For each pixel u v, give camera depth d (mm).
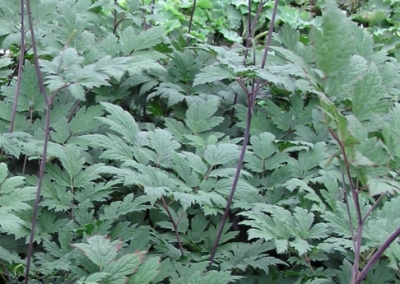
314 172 2484
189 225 2428
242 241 2451
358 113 1499
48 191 2172
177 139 2604
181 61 2986
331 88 1494
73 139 2387
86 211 2131
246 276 2092
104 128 2635
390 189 1271
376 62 2932
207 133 2646
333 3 1398
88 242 1747
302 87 2025
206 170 2252
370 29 5781
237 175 2133
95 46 2705
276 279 2088
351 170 1492
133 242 2025
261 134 2607
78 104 2717
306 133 2736
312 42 1413
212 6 5695
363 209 2104
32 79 2547
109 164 2508
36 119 2496
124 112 2326
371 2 6199
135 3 3184
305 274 2039
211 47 2322
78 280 1690
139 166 2057
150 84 2854
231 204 2262
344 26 1388
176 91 2793
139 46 2701
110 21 3467
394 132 1510
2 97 2844
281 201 2338
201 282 1746
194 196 1996
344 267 2041
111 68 1666
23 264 1879
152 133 2299
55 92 1732
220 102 2912
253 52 2705
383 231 1903
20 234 2020
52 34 2621
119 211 2104
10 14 2619
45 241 2025
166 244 2109
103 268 1684
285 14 5828
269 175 2525
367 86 1494
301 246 1907
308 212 2295
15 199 1861
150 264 1705
